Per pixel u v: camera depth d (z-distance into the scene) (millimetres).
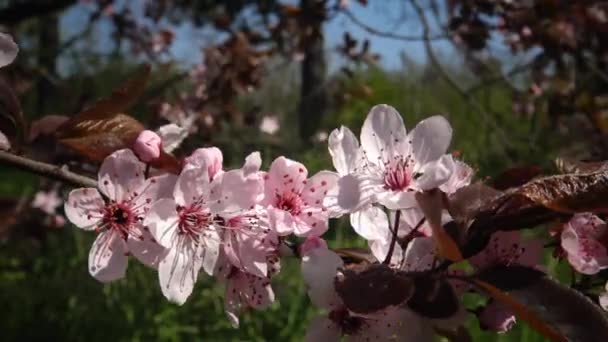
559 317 95
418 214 116
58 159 142
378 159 114
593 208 98
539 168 119
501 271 101
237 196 115
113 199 115
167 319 364
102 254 115
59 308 390
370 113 116
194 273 115
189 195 114
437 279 102
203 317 364
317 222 116
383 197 110
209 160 115
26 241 450
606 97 355
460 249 101
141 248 115
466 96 417
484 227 103
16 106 130
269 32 438
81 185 124
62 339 362
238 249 116
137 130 117
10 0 549
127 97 116
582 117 357
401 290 98
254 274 118
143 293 381
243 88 408
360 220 115
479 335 315
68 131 116
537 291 97
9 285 416
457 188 112
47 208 401
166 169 117
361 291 99
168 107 283
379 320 112
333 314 114
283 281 366
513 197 103
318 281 106
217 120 401
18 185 667
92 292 396
